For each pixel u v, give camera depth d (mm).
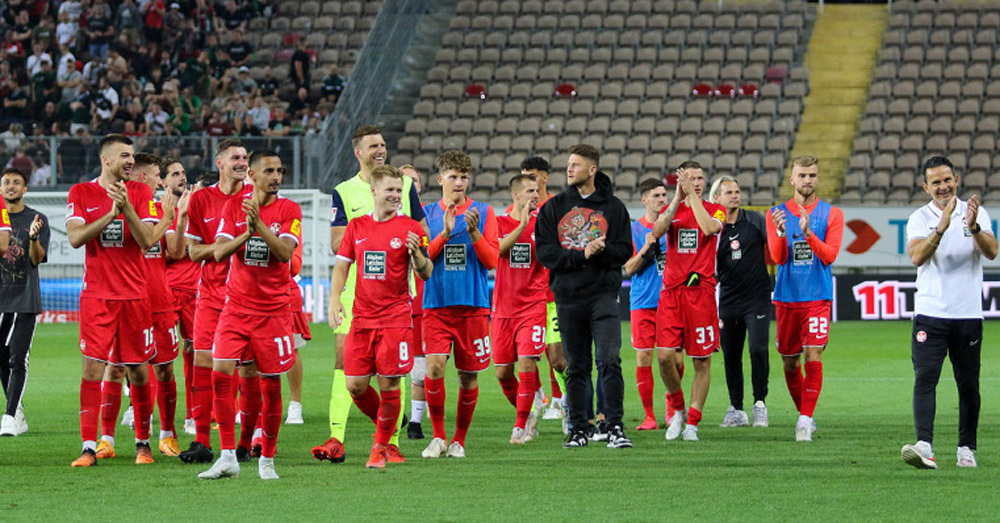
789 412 30156
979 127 72438
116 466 21125
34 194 61125
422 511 16609
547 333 27578
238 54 78188
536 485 18828
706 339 24938
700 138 72375
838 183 71000
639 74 77000
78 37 76812
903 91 75750
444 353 22234
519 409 24172
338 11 83375
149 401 21750
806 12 83125
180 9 80438
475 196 69750
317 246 59250
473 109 75125
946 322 20047
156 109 71688
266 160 19422
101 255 21359
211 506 17000
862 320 62062
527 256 23906
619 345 23453
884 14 83375
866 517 16125
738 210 27641
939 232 19469
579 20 81750
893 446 23641
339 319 20438
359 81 71250
